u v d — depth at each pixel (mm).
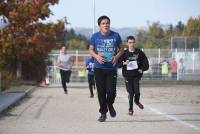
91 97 29703
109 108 17438
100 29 17047
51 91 35969
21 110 21672
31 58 47188
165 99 28484
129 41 19484
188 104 25094
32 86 40219
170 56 58875
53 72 51938
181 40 65625
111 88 16906
